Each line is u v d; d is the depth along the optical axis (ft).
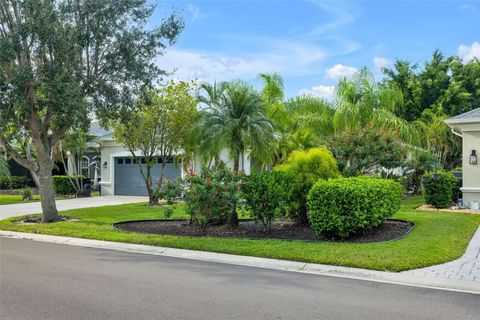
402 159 50.37
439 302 17.80
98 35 40.19
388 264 23.16
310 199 31.71
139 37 42.60
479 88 108.06
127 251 29.68
